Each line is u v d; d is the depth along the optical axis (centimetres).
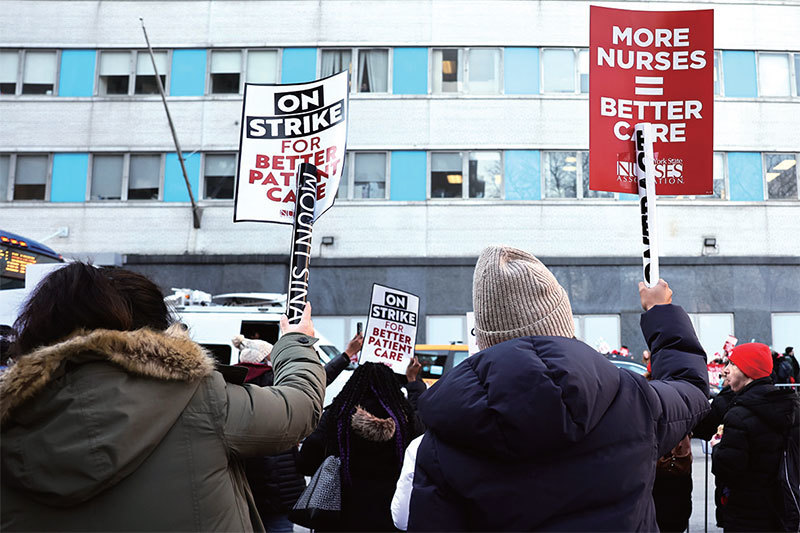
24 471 177
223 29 2459
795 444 436
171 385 189
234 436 196
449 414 177
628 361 1349
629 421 182
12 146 2417
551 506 172
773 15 2470
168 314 220
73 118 2430
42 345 198
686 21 462
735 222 2383
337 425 425
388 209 2378
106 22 2464
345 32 2445
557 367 174
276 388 216
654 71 460
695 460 1198
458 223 2373
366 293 2334
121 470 180
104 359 185
